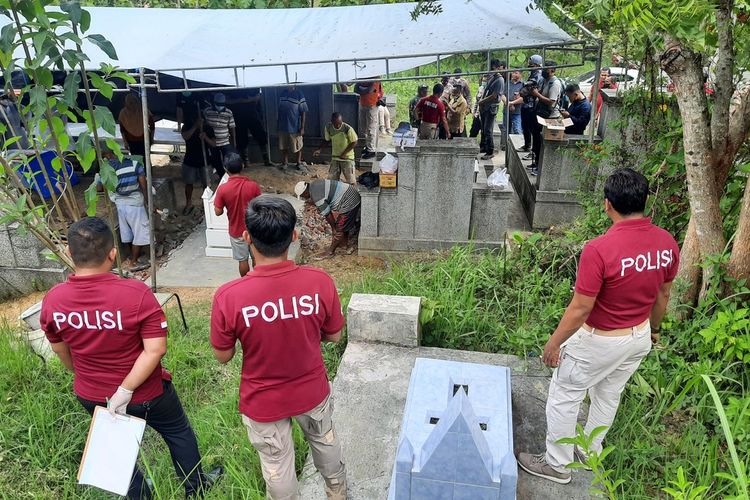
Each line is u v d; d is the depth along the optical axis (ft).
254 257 8.76
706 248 13.51
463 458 8.13
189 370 15.83
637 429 12.06
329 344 16.06
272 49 23.63
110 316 9.66
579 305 9.23
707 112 12.82
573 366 9.97
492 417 10.27
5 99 24.71
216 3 36.73
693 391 12.78
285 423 9.28
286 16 28.25
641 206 9.16
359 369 14.33
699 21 11.19
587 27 23.52
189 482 11.44
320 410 9.39
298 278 8.70
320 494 11.08
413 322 14.87
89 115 14.52
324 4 38.58
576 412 10.39
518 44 21.91
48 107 13.89
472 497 8.38
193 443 11.45
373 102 38.99
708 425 12.21
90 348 9.92
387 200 25.70
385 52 22.30
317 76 22.97
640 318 9.57
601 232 17.95
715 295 13.43
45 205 15.29
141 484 11.24
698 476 10.63
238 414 13.46
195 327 19.17
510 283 17.75
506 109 36.55
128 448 9.80
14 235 22.68
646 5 11.44
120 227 25.40
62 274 23.59
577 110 29.84
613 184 9.25
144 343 9.96
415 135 25.02
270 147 39.19
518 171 33.60
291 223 8.50
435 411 10.48
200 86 30.32
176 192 34.78
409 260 25.50
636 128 21.71
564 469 10.83
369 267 25.82
